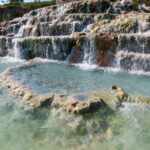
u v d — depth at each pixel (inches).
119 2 1601.9
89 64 1090.1
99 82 751.1
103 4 1583.4
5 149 397.4
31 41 1278.3
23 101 571.8
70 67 1013.2
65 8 1630.2
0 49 1416.1
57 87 663.8
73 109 497.4
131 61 974.4
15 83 691.4
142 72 933.2
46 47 1234.0
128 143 404.2
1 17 2209.6
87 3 1598.2
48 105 537.0
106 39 1055.6
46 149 393.4
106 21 1266.0
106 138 420.8
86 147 396.5
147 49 983.6
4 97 608.1
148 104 537.6
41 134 437.1
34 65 1010.7
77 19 1416.1
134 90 671.1
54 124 467.8
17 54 1338.6
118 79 804.6
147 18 1138.0
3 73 830.5
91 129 445.7
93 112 495.2
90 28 1286.9
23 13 2182.6
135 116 487.2
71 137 425.7
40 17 1584.6
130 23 1139.9
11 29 1658.5
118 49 1034.7
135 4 1615.4
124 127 450.9
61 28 1407.5
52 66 1015.6
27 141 415.5
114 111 506.0
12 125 471.5
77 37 1146.0
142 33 1092.5
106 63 1035.9
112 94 576.1
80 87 674.2
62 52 1187.3
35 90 623.8
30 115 507.8
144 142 408.2
